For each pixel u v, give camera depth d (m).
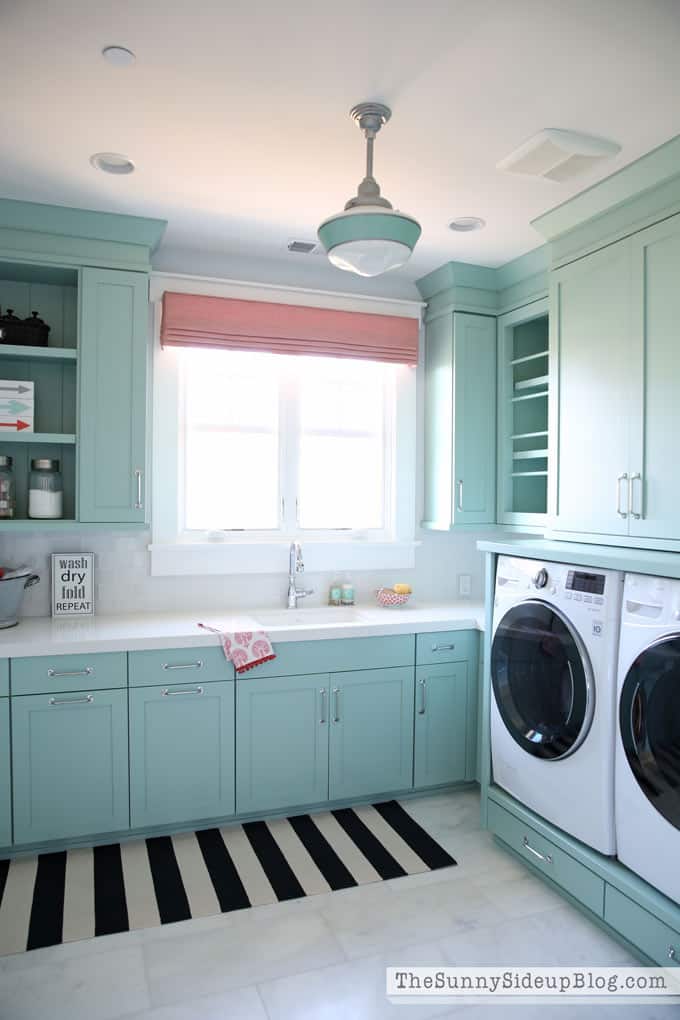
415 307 3.68
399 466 3.69
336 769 2.99
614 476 2.61
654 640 1.97
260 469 3.44
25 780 2.56
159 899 2.36
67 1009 1.87
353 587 3.59
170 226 3.00
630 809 2.06
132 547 3.22
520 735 2.53
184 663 2.74
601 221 2.66
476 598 3.88
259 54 1.80
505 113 2.08
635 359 2.51
